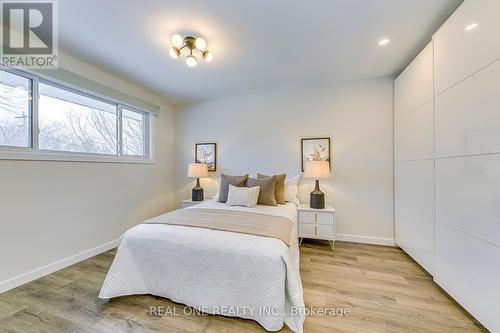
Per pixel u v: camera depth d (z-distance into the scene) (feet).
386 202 9.14
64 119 7.48
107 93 8.54
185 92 11.00
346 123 9.70
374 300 5.29
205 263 4.79
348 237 9.64
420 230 6.84
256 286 4.42
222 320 4.62
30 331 4.31
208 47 6.92
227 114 11.72
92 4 5.03
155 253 5.19
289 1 4.99
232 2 5.00
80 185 7.70
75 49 6.98
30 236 6.28
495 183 4.02
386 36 6.33
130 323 4.51
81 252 7.68
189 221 6.09
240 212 7.27
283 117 10.69
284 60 7.75
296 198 9.86
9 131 6.07
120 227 9.29
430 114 6.23
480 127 4.36
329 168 9.75
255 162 11.18
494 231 4.04
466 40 4.75
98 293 5.59
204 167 11.23
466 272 4.75
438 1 4.99
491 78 4.11
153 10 5.25
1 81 5.94
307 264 7.30
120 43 6.66
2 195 5.73
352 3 5.06
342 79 9.39
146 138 11.16
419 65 6.90
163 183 11.97
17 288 5.83
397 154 8.64
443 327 4.40
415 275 6.52
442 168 5.64
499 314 3.93
